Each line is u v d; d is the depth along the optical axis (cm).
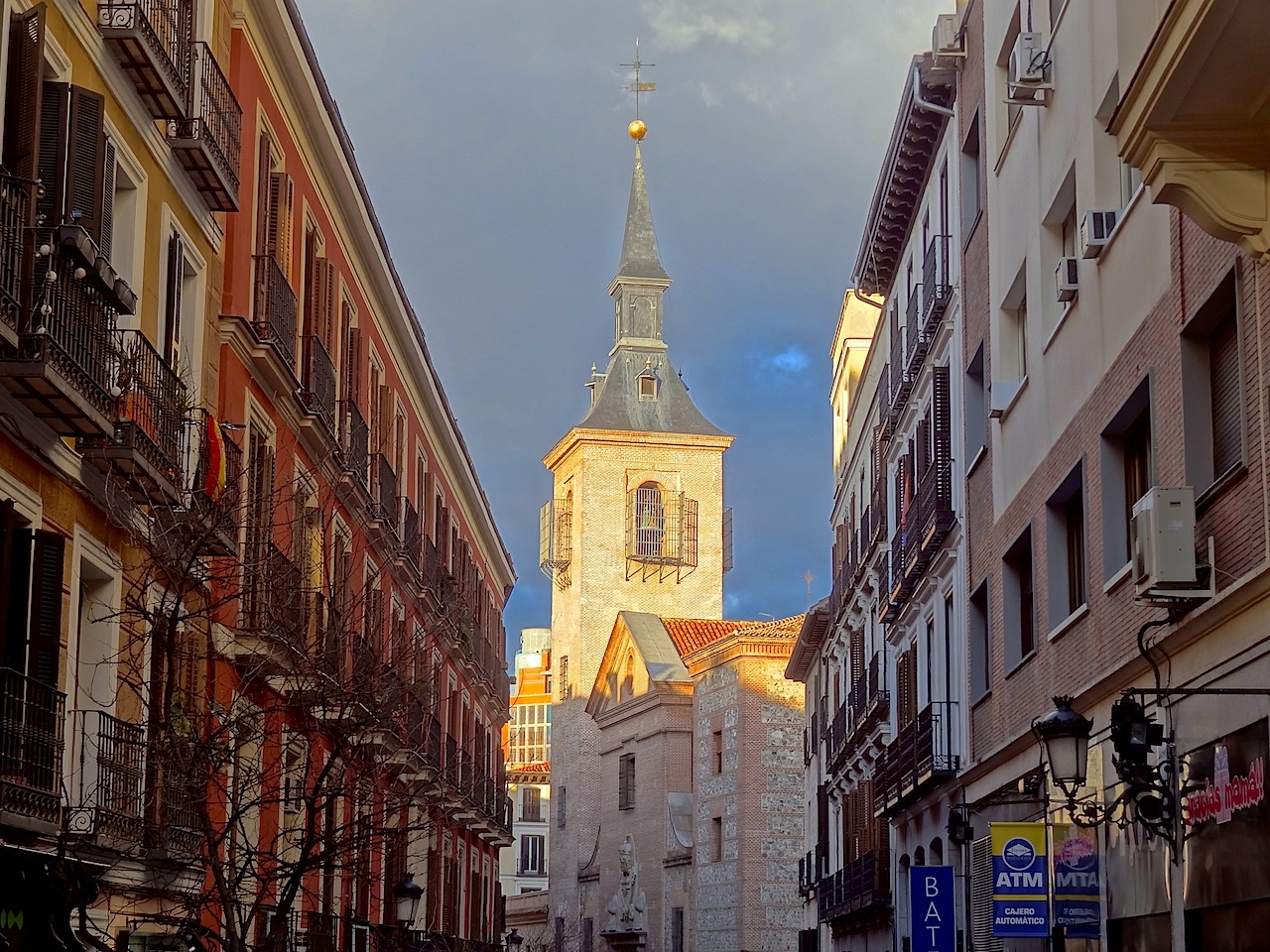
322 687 1914
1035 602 2334
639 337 9838
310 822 1762
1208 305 1566
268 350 2381
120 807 1700
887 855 3916
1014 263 2491
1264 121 1271
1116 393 1900
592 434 9444
